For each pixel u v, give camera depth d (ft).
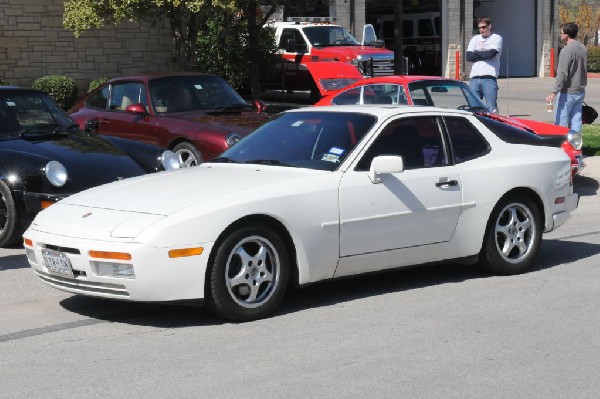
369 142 24.88
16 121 35.27
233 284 22.29
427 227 25.38
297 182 23.43
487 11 136.05
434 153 25.96
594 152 54.34
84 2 59.57
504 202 27.22
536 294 25.29
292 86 80.74
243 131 41.45
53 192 31.07
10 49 71.87
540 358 19.57
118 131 44.98
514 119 43.32
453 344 20.58
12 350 20.56
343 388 17.71
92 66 76.07
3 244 32.19
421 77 44.29
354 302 24.61
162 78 45.55
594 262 29.63
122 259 21.16
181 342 20.99
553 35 133.18
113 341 21.20
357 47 80.07
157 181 24.75
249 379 18.29
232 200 22.17
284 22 81.92
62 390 17.81
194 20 62.75
